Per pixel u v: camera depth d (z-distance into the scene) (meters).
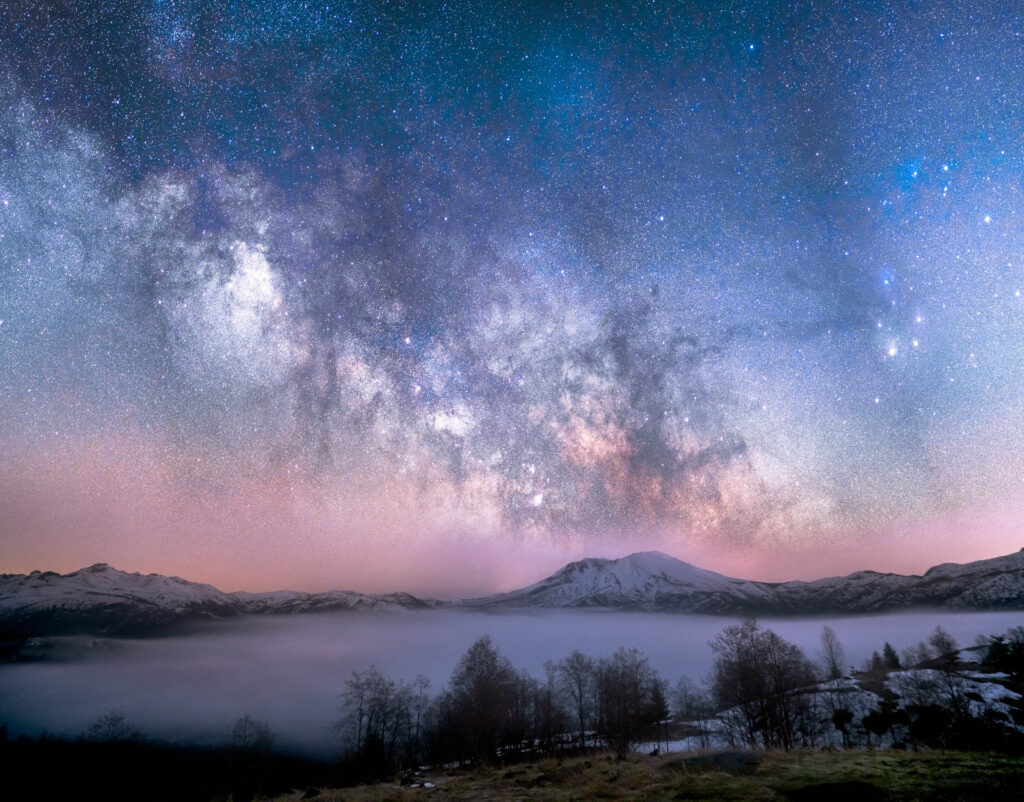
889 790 17.42
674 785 20.86
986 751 24.97
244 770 99.06
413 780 36.06
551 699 80.56
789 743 54.03
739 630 63.06
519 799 22.41
